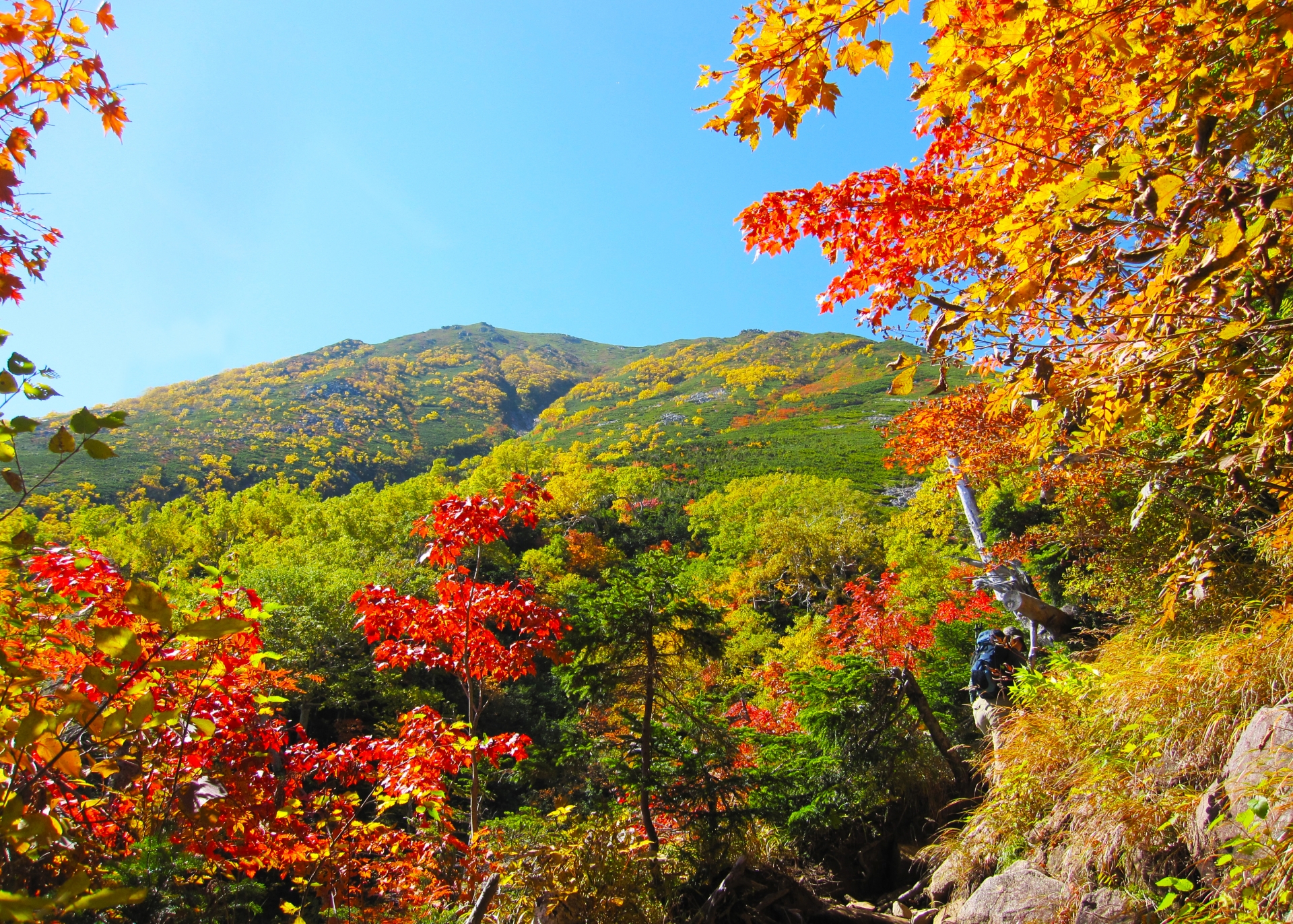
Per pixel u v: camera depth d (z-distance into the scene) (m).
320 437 99.06
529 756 7.48
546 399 163.25
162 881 2.67
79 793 2.69
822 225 2.82
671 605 6.13
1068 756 4.27
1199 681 3.68
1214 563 2.24
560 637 5.89
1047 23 1.63
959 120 2.35
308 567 21.56
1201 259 1.66
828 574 31.77
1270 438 1.78
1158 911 2.60
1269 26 1.61
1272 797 2.60
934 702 9.41
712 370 147.38
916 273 2.76
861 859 6.75
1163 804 3.30
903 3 1.61
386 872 4.00
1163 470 2.15
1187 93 1.70
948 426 7.69
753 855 5.89
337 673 17.02
